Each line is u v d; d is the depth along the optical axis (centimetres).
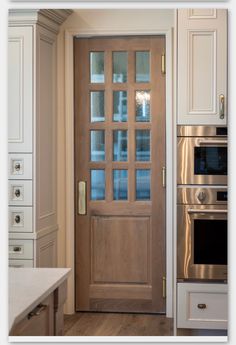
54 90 402
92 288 418
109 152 416
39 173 372
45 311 202
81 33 406
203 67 333
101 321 394
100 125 416
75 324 387
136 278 414
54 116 403
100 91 416
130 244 414
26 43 363
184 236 334
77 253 418
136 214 414
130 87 412
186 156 334
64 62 409
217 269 333
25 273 219
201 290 333
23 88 364
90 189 419
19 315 170
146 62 411
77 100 416
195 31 332
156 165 411
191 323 334
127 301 415
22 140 364
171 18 400
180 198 334
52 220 399
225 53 331
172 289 406
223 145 332
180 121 334
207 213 332
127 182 415
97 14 404
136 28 403
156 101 411
